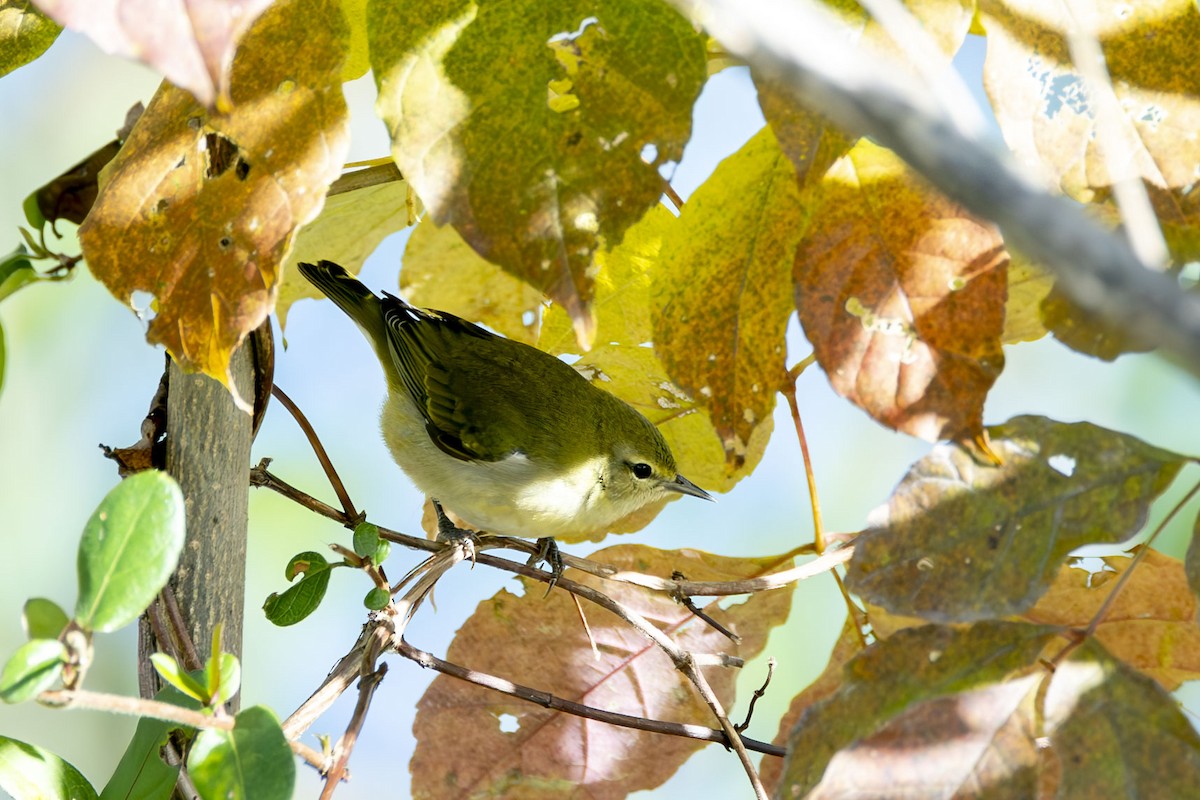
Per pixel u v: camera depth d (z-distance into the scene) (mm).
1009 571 4973
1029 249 3199
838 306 5391
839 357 5340
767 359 5945
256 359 6551
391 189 7707
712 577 7523
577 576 7523
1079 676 4789
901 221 5387
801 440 7145
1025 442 5145
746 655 7465
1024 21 5430
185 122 5195
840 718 4930
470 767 7141
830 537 7422
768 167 5793
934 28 5109
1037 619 6613
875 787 4766
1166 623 6496
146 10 3863
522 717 7207
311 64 5164
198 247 5105
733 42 3391
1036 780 4723
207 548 6242
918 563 5027
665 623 7477
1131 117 5465
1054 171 5383
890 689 4922
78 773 5527
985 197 3104
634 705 7344
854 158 5480
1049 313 5293
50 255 6691
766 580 6781
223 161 5211
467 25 5164
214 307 5070
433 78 5141
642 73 5152
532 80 5141
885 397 5266
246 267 5059
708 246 5918
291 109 5133
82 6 3824
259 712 4715
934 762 4781
